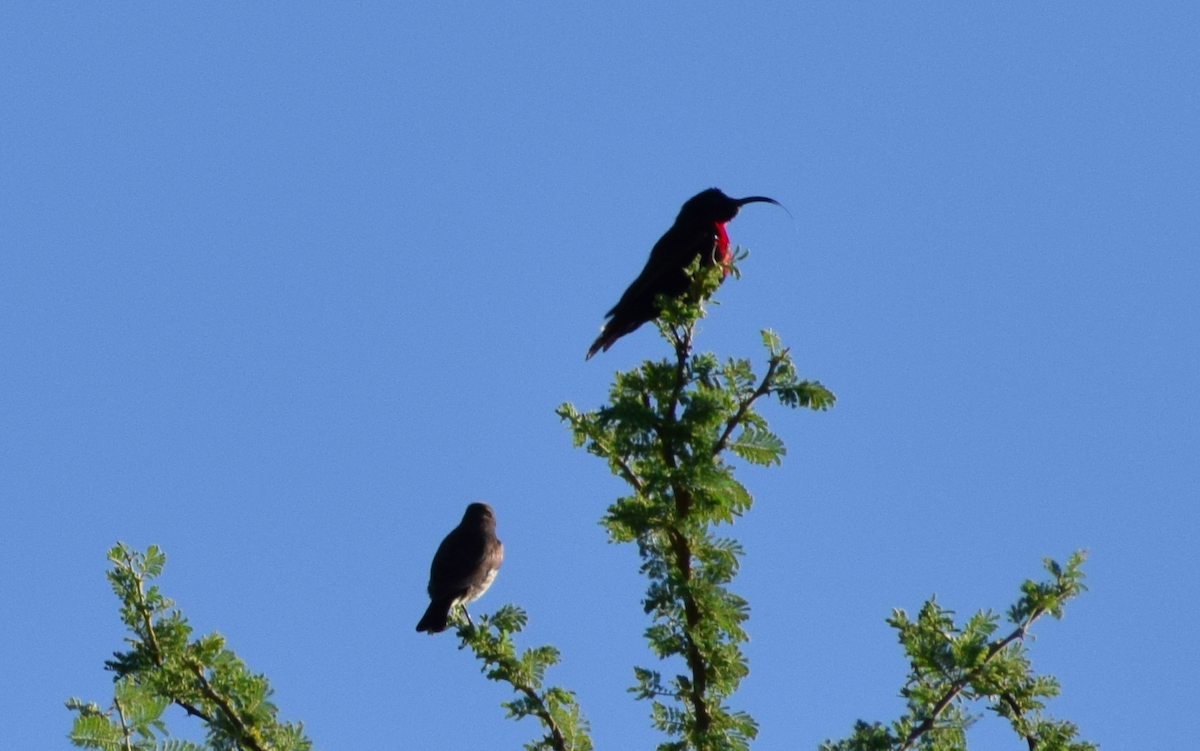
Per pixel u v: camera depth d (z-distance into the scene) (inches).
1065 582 455.5
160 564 421.4
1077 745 444.1
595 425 475.8
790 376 467.5
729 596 450.6
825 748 439.2
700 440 457.1
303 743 414.0
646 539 467.8
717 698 451.5
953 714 447.2
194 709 417.7
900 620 458.6
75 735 403.2
